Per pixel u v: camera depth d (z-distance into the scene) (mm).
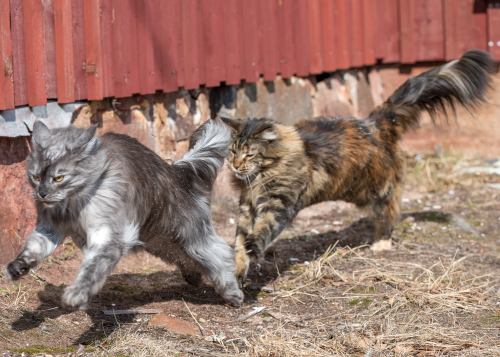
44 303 4000
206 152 4215
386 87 9734
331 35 8523
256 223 4836
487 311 4180
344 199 5629
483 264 5367
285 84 8031
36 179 3195
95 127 3234
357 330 3838
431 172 8883
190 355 3381
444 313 4125
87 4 5020
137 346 3424
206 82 6598
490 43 9320
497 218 7055
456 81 5863
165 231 3871
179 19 6121
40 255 3293
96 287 3055
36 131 3297
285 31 7770
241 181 5051
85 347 3363
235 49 6941
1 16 4207
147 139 6062
